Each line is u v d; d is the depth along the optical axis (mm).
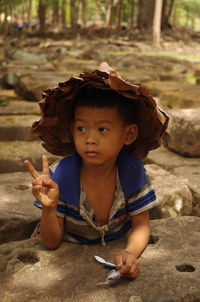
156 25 19281
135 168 2252
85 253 2307
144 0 22359
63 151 2391
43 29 24578
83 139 2045
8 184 3590
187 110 4820
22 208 3088
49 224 2176
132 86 1909
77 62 11914
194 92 6438
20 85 7445
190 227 2629
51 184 2064
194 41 21672
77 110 2037
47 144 2346
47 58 13672
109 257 2266
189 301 1966
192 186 3523
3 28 25031
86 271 2156
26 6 37844
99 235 2352
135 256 2176
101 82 1959
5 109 6105
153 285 2029
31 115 5672
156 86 7051
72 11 23891
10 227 2928
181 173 3891
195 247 2389
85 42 19578
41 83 7105
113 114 2014
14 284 2072
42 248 2363
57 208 2248
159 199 3150
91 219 2258
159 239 2471
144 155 2396
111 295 1970
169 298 1945
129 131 2145
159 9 19141
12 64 11727
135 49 17562
